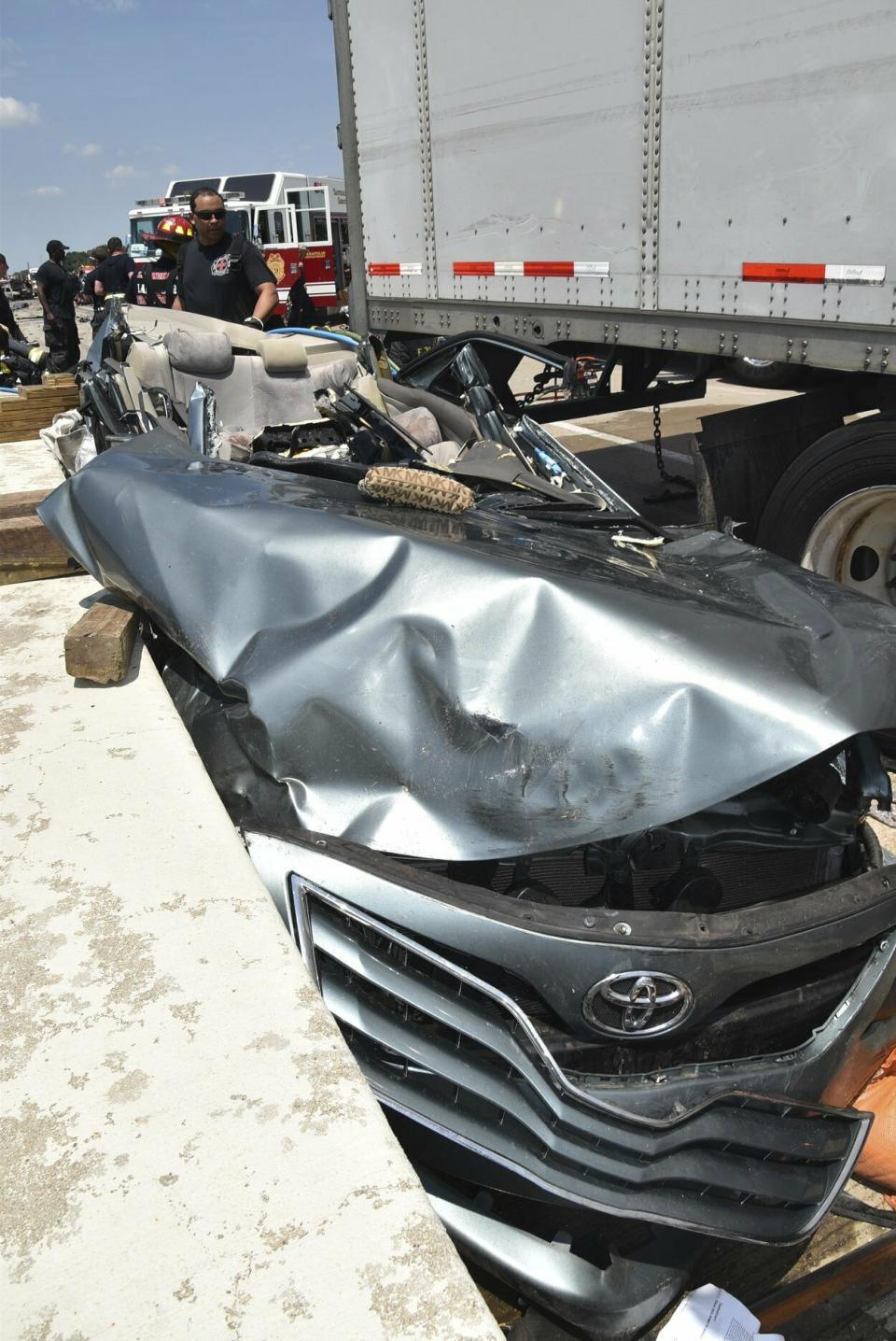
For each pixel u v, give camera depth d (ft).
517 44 14.42
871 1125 6.17
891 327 10.04
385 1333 3.94
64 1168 4.59
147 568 7.74
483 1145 5.56
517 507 9.24
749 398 33.78
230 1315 3.99
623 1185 5.54
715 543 8.96
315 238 61.57
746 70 11.05
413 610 6.66
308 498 8.14
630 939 5.70
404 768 6.24
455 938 5.72
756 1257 6.75
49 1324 3.94
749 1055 6.11
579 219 14.10
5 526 12.60
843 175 10.24
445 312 17.70
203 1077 5.10
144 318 17.15
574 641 6.38
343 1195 4.51
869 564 12.53
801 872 7.15
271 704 6.63
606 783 5.89
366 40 18.12
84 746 8.27
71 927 6.13
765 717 5.97
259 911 6.26
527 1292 5.68
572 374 13.14
